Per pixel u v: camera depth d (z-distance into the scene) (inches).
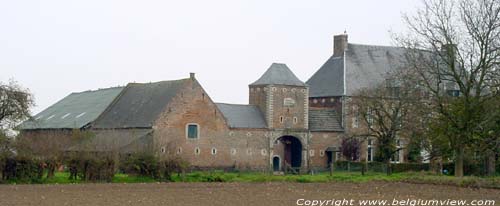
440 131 2532.0
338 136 3823.8
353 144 3750.0
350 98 3831.2
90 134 2807.6
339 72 3946.9
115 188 2137.1
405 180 2536.9
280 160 3720.5
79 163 2431.1
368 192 2044.8
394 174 2920.8
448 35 2466.8
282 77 3713.1
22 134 2518.5
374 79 3941.9
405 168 3344.0
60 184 2289.6
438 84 2512.3
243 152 3528.5
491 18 2432.3
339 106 3880.4
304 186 2285.9
